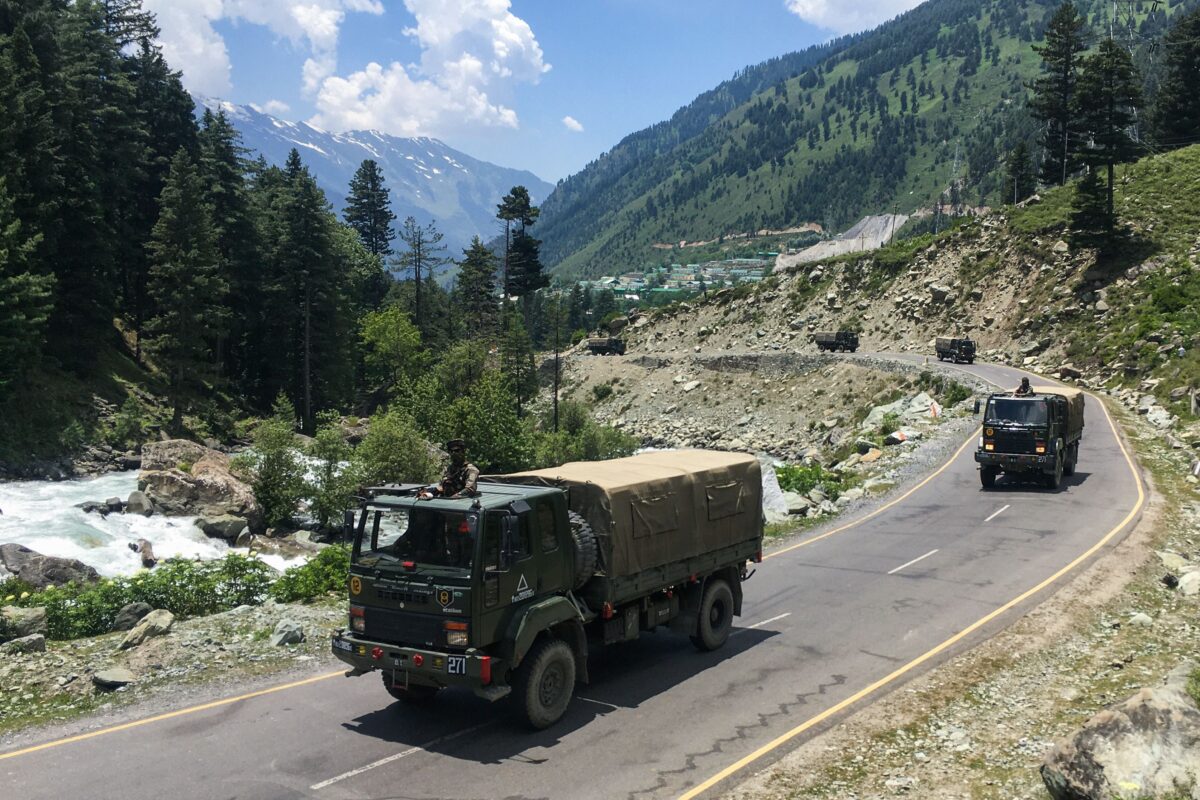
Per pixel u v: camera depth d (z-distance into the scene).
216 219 74.81
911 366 71.69
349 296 99.44
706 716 11.45
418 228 110.44
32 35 61.84
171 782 9.39
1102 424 44.03
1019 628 15.20
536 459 65.38
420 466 44.81
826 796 9.20
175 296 60.94
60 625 16.19
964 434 43.72
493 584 10.23
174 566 18.58
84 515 36.19
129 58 80.00
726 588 14.57
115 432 55.22
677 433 88.75
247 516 37.47
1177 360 51.69
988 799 9.05
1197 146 89.50
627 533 12.01
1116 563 19.41
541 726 10.88
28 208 55.00
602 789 9.27
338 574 18.55
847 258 108.00
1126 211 77.50
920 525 25.36
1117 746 8.21
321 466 40.25
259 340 78.62
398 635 10.59
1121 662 13.36
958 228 96.50
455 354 83.19
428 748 10.35
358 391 97.88
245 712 11.59
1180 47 100.00
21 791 9.18
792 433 78.88
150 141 77.31
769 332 106.75
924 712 11.59
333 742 10.53
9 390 50.78
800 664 13.65
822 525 26.39
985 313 82.12
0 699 12.14
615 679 12.98
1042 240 82.25
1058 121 102.25
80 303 59.91
